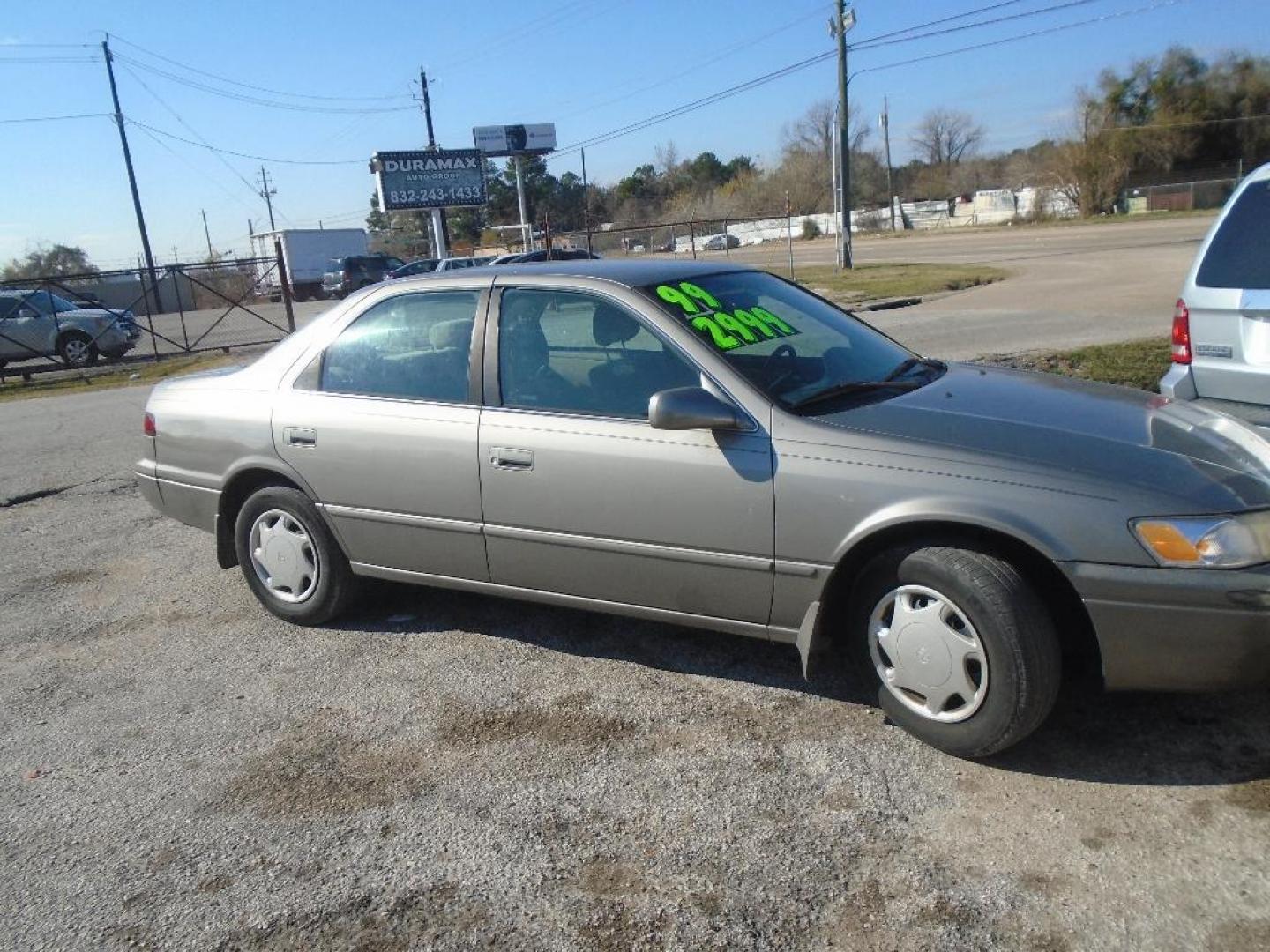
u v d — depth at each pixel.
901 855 2.97
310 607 4.90
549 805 3.35
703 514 3.72
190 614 5.30
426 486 4.36
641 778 3.46
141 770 3.76
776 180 72.06
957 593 3.28
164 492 5.28
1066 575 3.15
